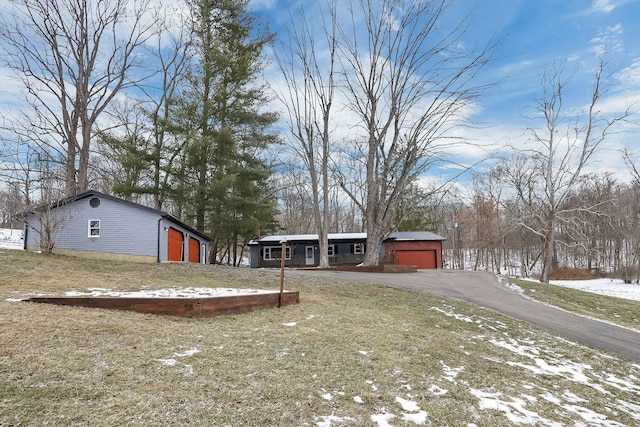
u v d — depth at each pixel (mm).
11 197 21547
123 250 17922
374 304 11594
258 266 31797
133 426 3246
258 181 25172
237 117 23078
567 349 8461
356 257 31609
